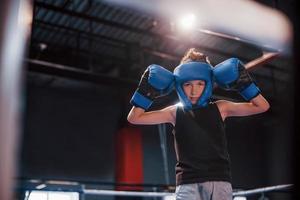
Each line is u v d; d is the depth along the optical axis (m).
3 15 0.43
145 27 7.27
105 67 8.74
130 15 6.93
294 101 0.68
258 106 1.69
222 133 1.68
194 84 1.66
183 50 7.94
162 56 7.50
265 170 9.95
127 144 7.96
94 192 4.07
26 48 0.47
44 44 7.42
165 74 1.64
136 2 0.90
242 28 0.93
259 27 0.86
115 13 6.88
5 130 0.42
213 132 1.66
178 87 1.68
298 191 0.62
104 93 9.09
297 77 0.68
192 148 1.63
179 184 1.61
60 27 6.76
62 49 7.80
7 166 0.41
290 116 0.68
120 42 7.28
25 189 3.41
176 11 0.91
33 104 8.20
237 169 9.68
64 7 6.22
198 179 1.57
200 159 1.61
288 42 0.72
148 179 8.56
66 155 8.16
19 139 0.43
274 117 9.18
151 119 1.72
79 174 8.14
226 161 1.64
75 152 8.28
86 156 8.37
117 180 7.93
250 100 1.68
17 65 0.44
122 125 8.14
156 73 1.62
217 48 7.57
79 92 8.83
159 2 0.88
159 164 8.80
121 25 6.62
